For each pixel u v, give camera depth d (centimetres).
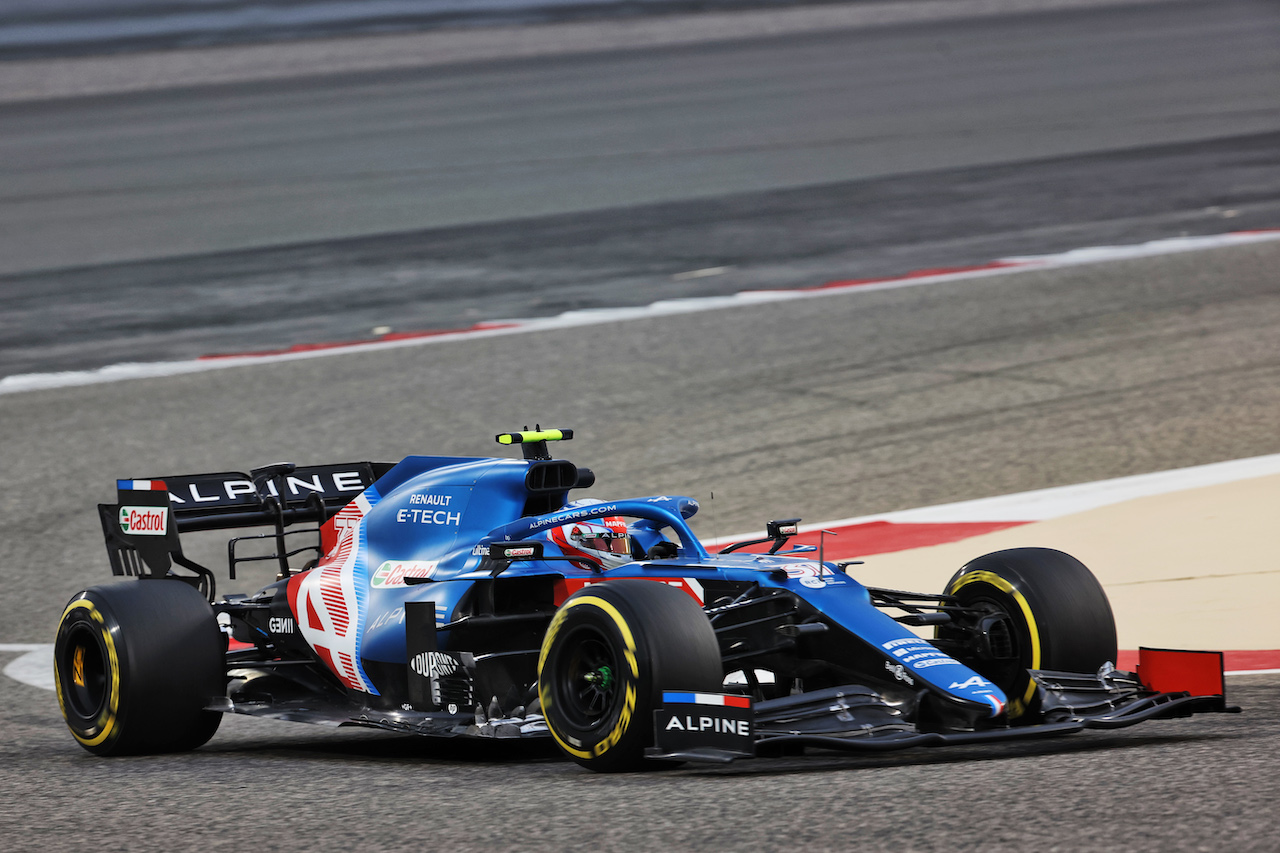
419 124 15538
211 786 1995
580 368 5747
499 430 4947
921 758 1941
